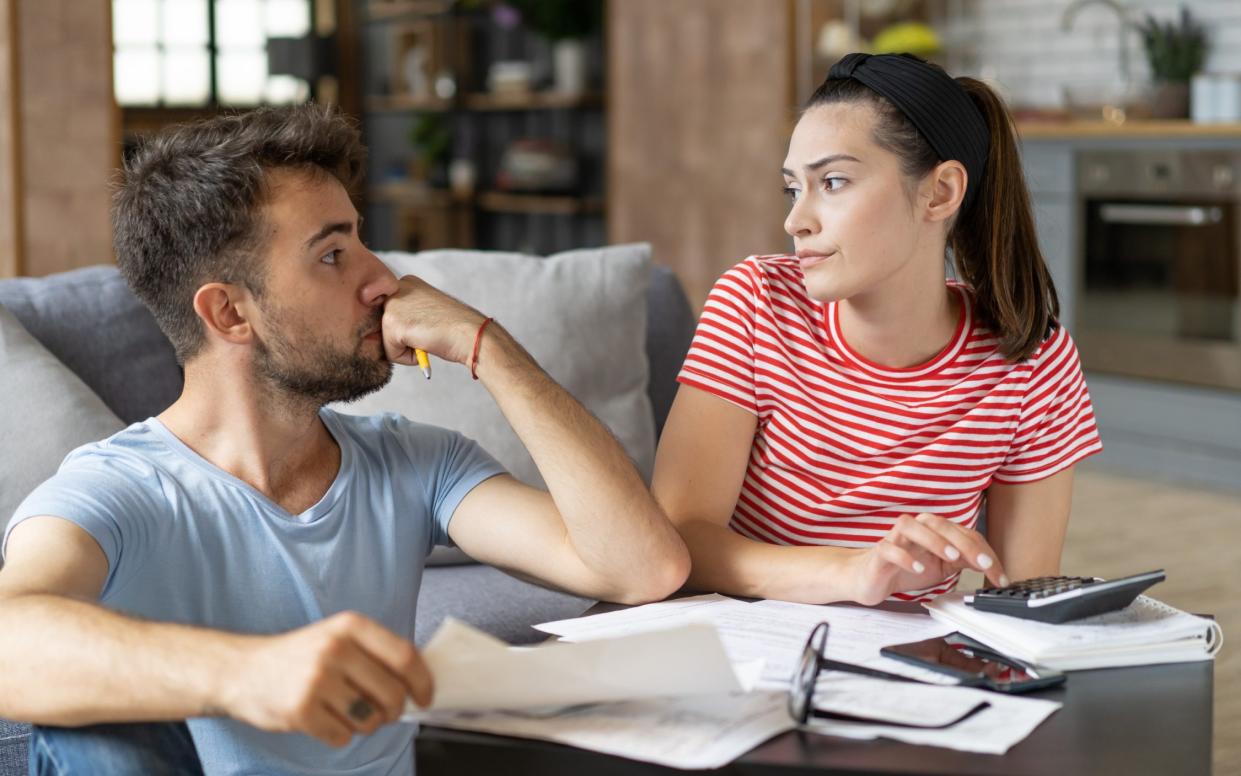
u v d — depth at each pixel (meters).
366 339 1.36
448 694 0.97
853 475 1.56
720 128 5.98
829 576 1.34
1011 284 1.53
